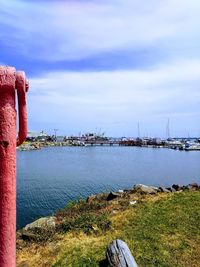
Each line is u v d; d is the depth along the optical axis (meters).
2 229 1.90
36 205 28.48
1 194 1.88
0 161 1.87
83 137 192.25
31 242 10.91
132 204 14.01
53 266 8.80
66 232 11.41
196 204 12.79
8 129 1.87
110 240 10.00
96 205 15.09
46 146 153.12
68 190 36.69
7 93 1.86
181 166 63.41
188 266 8.38
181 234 10.21
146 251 9.11
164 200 13.86
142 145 155.12
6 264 1.91
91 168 60.81
